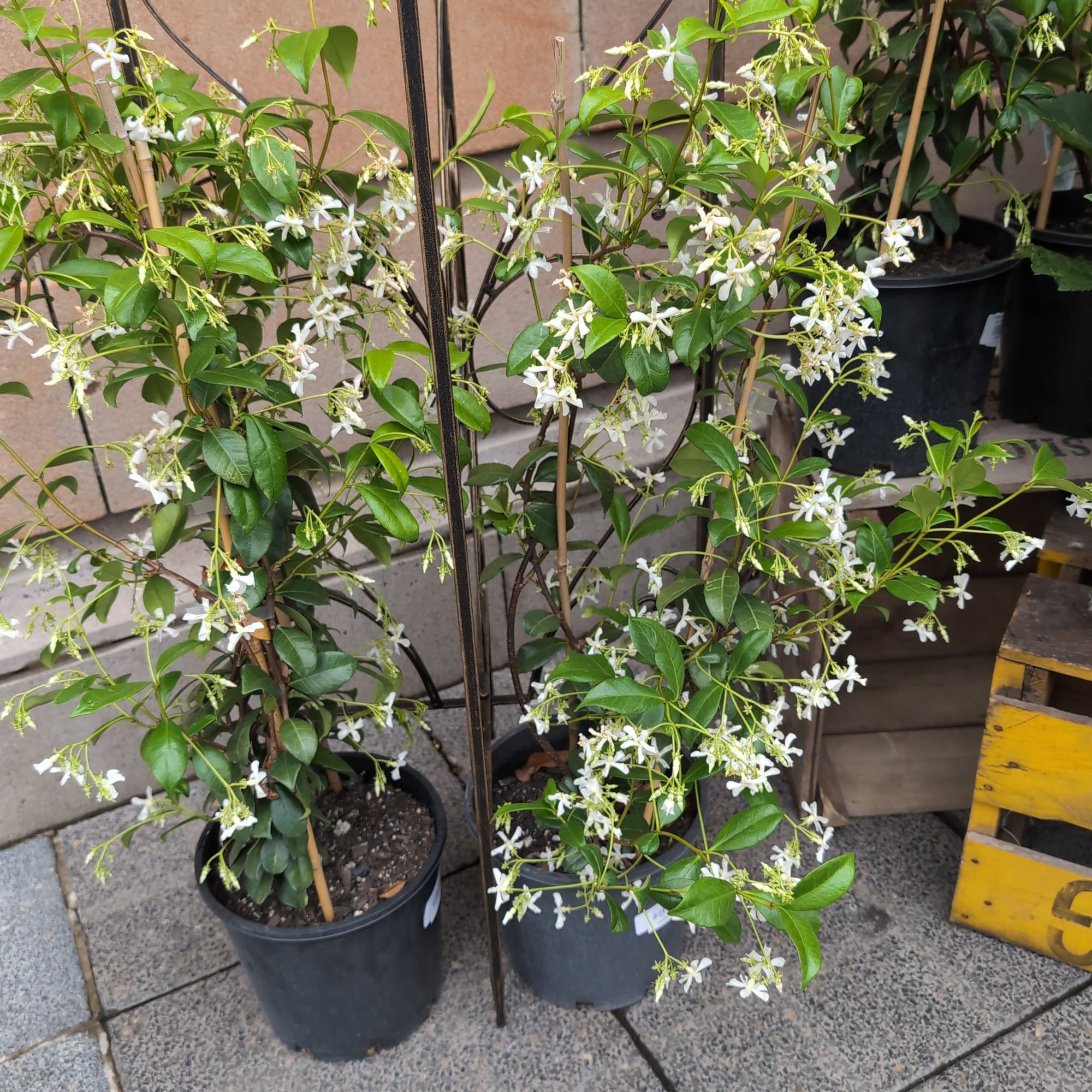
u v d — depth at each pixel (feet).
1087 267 5.23
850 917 5.81
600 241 4.05
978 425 4.16
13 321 3.20
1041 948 5.49
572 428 4.48
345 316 4.00
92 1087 5.06
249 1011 5.43
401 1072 5.07
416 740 7.27
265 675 4.17
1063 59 5.60
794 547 4.35
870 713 7.02
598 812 4.12
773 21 3.34
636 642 3.70
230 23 5.75
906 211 6.09
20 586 6.55
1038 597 5.24
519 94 6.84
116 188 3.49
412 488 4.08
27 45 3.08
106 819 6.76
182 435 3.55
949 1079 4.91
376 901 4.81
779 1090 4.89
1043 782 5.04
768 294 3.98
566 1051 5.13
